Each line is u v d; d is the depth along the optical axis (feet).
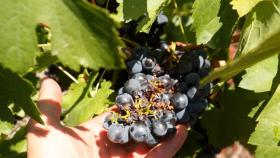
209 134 1.05
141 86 0.85
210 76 0.54
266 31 0.77
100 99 0.92
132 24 0.95
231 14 0.83
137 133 0.84
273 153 0.85
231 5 0.83
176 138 0.88
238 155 1.90
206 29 0.83
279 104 0.85
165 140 0.88
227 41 0.85
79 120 0.92
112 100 0.95
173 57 0.89
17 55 0.53
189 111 0.88
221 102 1.04
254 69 0.84
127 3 0.79
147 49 0.90
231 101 1.02
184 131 0.89
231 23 0.84
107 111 0.92
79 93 0.95
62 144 0.81
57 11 0.50
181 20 1.07
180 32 1.07
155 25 0.96
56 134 0.81
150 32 0.96
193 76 0.87
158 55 0.89
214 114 1.05
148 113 0.85
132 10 0.79
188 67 0.88
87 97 0.95
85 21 0.49
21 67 0.53
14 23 0.52
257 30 0.78
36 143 0.79
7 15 0.52
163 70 0.89
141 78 0.87
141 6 0.80
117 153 0.92
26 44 0.52
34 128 0.80
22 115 0.98
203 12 0.83
